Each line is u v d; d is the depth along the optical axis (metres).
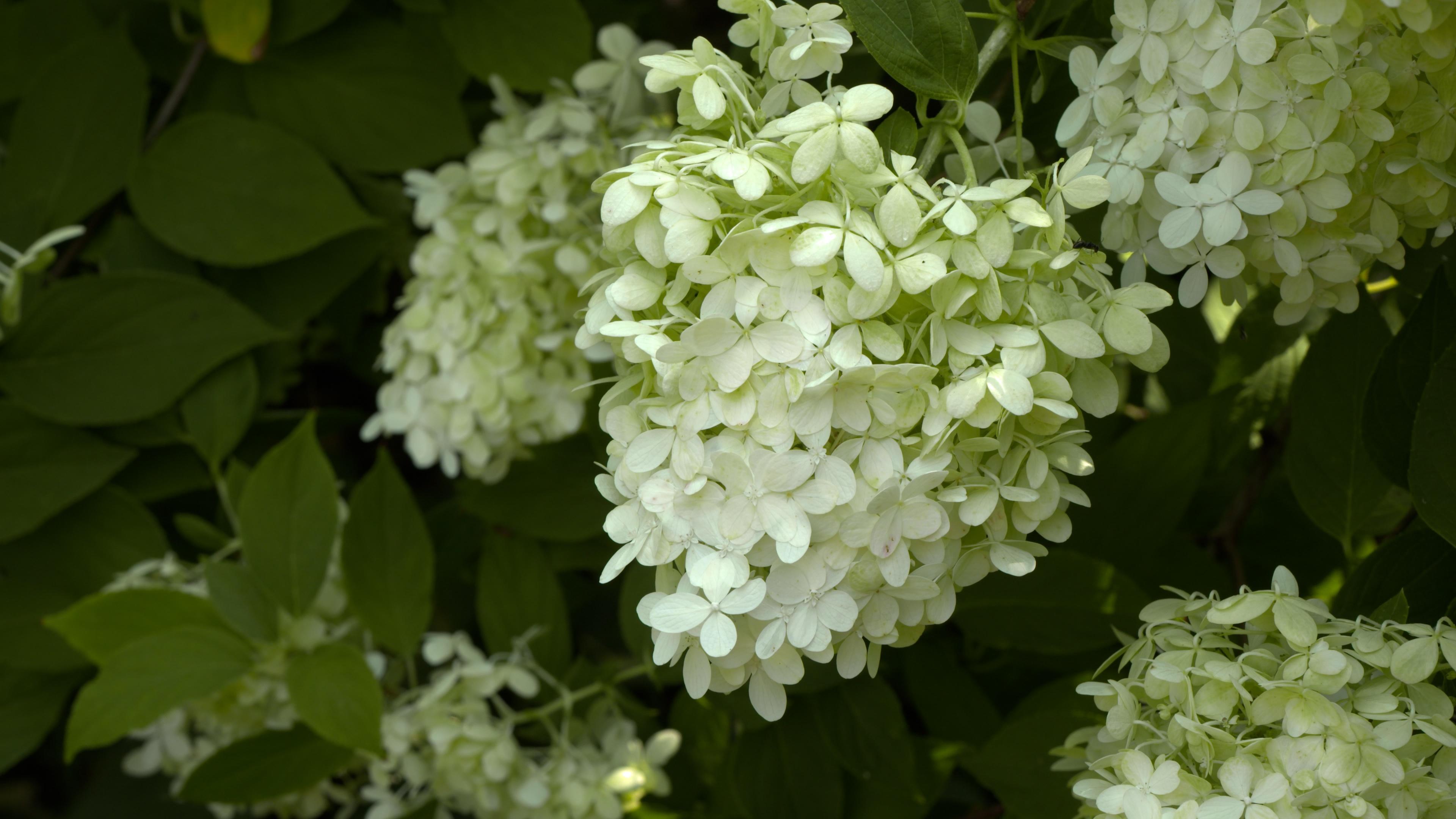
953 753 1.26
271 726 1.31
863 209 1.07
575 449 1.33
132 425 1.34
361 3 1.40
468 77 1.38
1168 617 1.12
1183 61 1.09
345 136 1.38
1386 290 1.27
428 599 1.31
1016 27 1.12
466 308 1.29
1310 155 1.09
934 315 1.06
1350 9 1.07
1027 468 1.07
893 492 1.05
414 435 1.31
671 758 1.31
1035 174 1.09
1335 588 1.30
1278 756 1.08
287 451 1.29
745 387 1.05
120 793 1.94
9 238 1.34
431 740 1.27
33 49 1.42
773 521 1.05
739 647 1.07
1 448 1.31
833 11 1.08
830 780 1.25
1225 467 1.34
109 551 1.34
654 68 1.07
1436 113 1.09
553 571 1.34
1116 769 1.10
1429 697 1.08
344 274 1.41
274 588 1.29
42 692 1.36
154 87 1.51
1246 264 1.11
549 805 1.29
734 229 1.05
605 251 1.09
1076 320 1.06
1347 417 1.21
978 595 1.24
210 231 1.34
